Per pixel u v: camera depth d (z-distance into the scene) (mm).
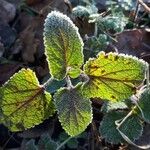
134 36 215
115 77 146
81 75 156
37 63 219
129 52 212
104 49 208
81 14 216
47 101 152
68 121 149
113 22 214
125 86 148
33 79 146
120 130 180
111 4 233
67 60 143
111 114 186
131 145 183
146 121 180
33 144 186
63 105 149
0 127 202
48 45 138
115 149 190
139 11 234
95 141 193
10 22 237
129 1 231
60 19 138
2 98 147
